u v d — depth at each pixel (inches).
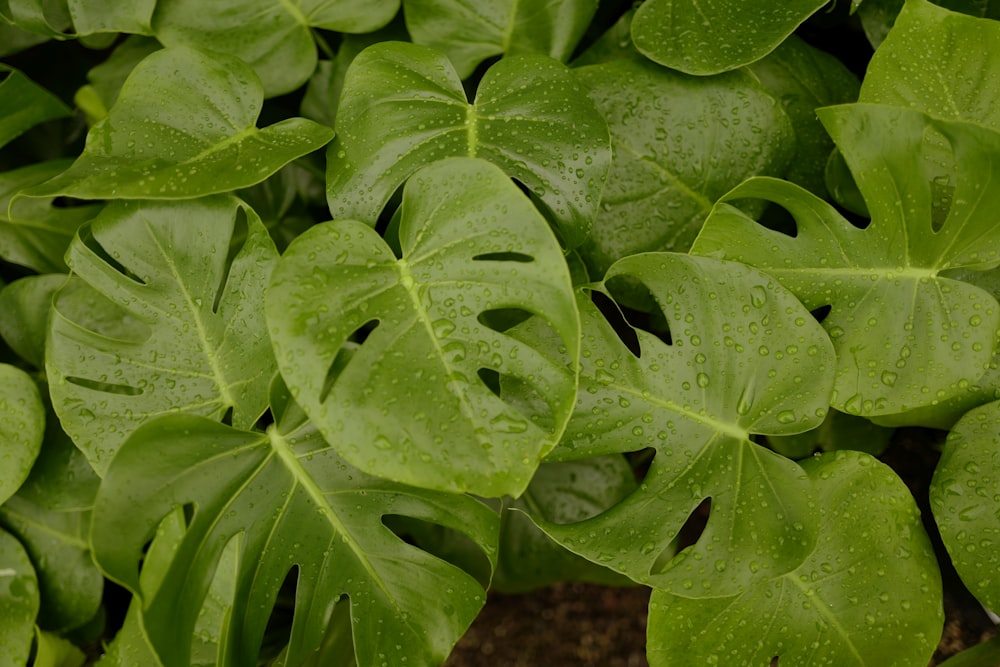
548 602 92.9
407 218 76.9
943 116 80.4
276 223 88.1
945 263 79.5
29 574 83.1
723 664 79.0
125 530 75.5
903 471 88.9
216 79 80.3
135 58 86.3
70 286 83.4
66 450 83.0
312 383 75.0
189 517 81.5
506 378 78.4
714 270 78.0
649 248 82.3
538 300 75.4
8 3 81.9
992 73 80.3
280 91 84.2
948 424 80.8
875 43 84.2
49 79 89.8
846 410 78.7
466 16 83.2
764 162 82.4
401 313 75.9
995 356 80.4
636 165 82.0
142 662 81.7
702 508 90.5
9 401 81.4
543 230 75.4
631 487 84.7
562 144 79.7
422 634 78.5
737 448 78.6
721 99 82.0
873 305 79.2
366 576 78.7
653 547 77.7
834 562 79.4
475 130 79.9
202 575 77.1
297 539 78.5
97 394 79.1
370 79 80.0
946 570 88.0
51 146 89.9
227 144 79.7
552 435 74.9
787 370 78.3
